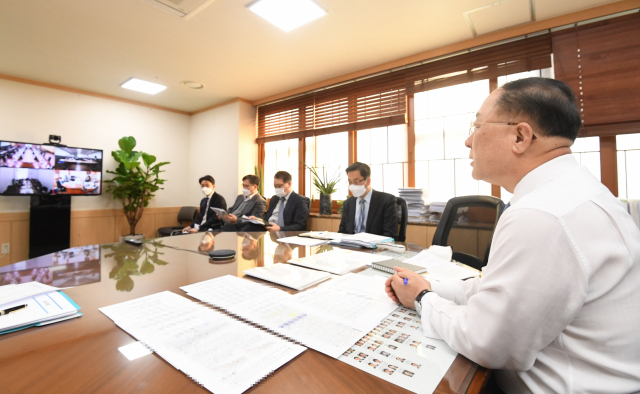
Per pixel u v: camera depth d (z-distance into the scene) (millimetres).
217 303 726
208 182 3887
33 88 3736
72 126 4020
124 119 4488
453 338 527
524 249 491
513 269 495
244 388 409
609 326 490
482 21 2480
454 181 3035
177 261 1222
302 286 854
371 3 2268
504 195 2760
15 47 2916
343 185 3805
